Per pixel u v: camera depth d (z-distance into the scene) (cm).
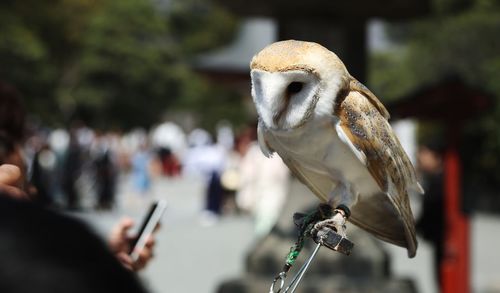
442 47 2647
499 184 2342
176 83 5459
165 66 5394
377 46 3406
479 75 2516
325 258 863
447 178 971
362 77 983
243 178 1280
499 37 2578
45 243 126
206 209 2338
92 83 5184
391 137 268
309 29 983
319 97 238
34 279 123
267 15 991
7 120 432
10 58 3247
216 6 1036
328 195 269
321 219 257
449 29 2627
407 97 977
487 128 2206
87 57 5131
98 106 5156
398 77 2883
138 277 137
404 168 276
